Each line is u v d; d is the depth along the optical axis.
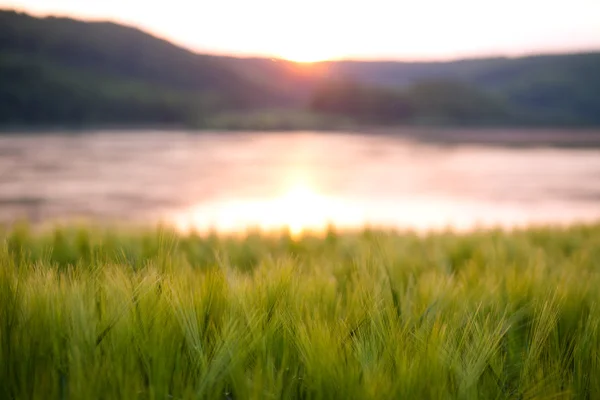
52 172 84.00
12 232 3.86
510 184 71.19
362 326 1.83
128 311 1.70
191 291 1.88
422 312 2.00
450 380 1.59
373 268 2.48
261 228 6.06
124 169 92.62
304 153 162.25
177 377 1.52
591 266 3.69
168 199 50.16
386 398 1.46
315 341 1.62
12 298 1.71
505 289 2.44
